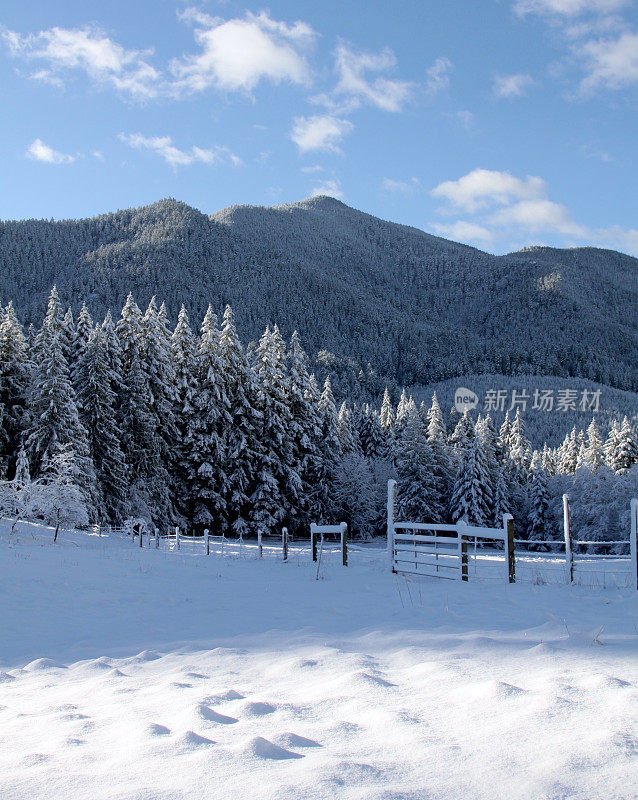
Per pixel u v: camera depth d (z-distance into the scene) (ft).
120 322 136.15
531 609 30.07
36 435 114.01
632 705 11.93
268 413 148.97
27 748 12.07
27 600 39.60
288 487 151.64
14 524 87.51
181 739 11.40
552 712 11.85
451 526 44.73
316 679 17.75
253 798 8.52
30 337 160.56
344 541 59.52
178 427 146.51
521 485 255.91
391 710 13.10
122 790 9.15
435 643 21.45
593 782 8.66
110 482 126.62
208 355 144.36
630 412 509.35
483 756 9.95
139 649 26.63
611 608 29.76
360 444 235.61
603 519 180.86
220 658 22.52
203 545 95.81
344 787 8.80
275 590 43.57
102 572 53.21
